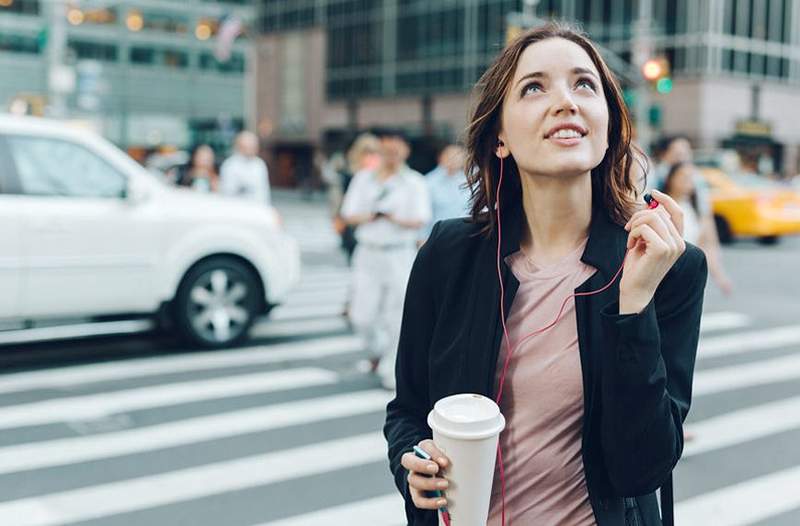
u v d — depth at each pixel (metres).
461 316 1.66
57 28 22.41
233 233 7.63
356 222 6.54
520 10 37.03
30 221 6.73
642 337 1.38
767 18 36.00
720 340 8.57
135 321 7.36
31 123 6.99
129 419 5.59
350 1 46.84
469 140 1.71
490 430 1.35
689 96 34.31
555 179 1.57
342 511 4.12
